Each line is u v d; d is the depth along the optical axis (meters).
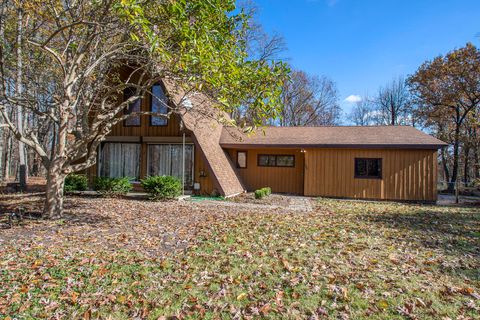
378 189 13.38
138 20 4.36
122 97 13.44
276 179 15.70
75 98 7.79
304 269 4.27
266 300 3.42
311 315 3.12
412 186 12.99
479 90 20.12
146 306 3.32
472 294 3.54
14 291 3.62
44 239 5.66
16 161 23.33
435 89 22.34
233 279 3.95
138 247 5.25
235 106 6.69
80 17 6.97
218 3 5.47
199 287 3.75
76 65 7.45
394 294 3.54
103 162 13.90
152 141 13.30
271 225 6.98
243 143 14.91
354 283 3.82
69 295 3.55
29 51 8.32
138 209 9.09
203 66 5.43
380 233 6.40
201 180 13.05
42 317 3.11
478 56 19.55
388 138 13.72
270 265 4.42
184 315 3.14
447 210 10.20
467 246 5.49
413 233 6.45
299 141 14.57
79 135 8.22
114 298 3.48
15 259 4.61
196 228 6.64
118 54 7.85
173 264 4.47
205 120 14.62
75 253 4.89
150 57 6.31
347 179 13.74
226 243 5.49
